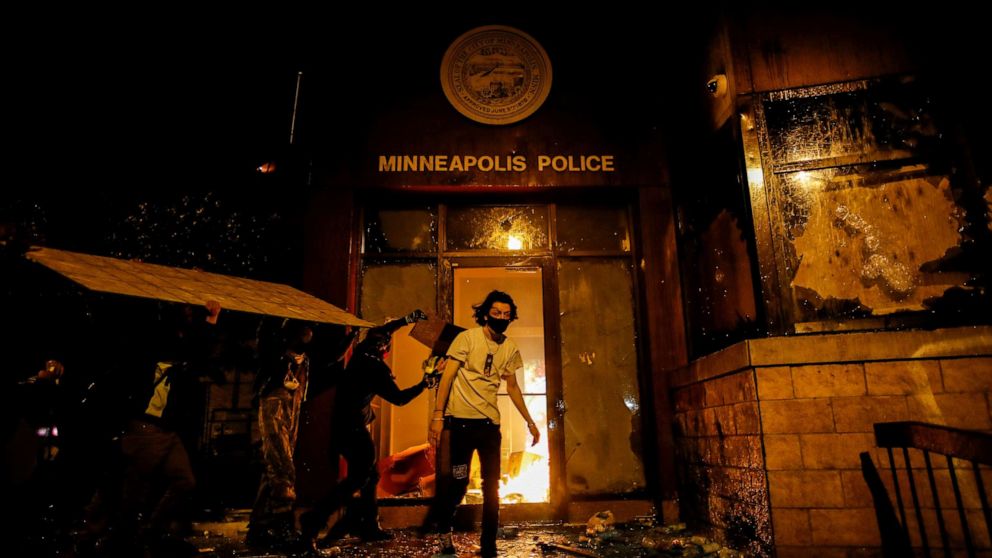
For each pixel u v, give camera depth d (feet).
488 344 13.44
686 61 18.98
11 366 14.75
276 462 14.84
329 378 18.31
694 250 18.61
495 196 20.70
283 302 14.90
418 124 20.39
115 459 13.28
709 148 17.37
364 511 16.20
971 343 11.98
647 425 19.19
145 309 12.96
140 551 12.32
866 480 11.81
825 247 14.55
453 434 13.05
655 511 18.31
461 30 21.11
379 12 21.11
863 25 15.48
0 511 14.48
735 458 13.65
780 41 15.75
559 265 20.49
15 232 11.76
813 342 12.43
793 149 15.15
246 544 15.34
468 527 17.90
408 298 20.10
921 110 14.80
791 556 11.69
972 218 13.99
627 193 20.72
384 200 20.72
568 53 21.16
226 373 20.21
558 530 17.37
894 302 14.05
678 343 19.13
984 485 11.37
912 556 11.26
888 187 14.65
